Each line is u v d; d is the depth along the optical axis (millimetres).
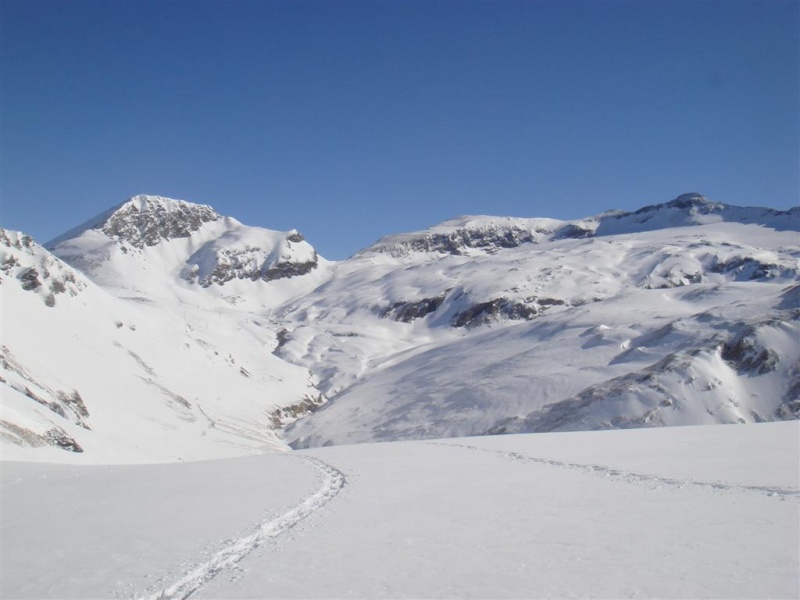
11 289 94688
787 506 15102
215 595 11289
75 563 13688
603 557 11992
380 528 15547
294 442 118125
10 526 17562
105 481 25625
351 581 11562
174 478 26109
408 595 10680
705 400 81000
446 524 15547
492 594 10445
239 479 25406
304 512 18219
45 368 77938
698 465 22031
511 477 22625
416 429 109062
